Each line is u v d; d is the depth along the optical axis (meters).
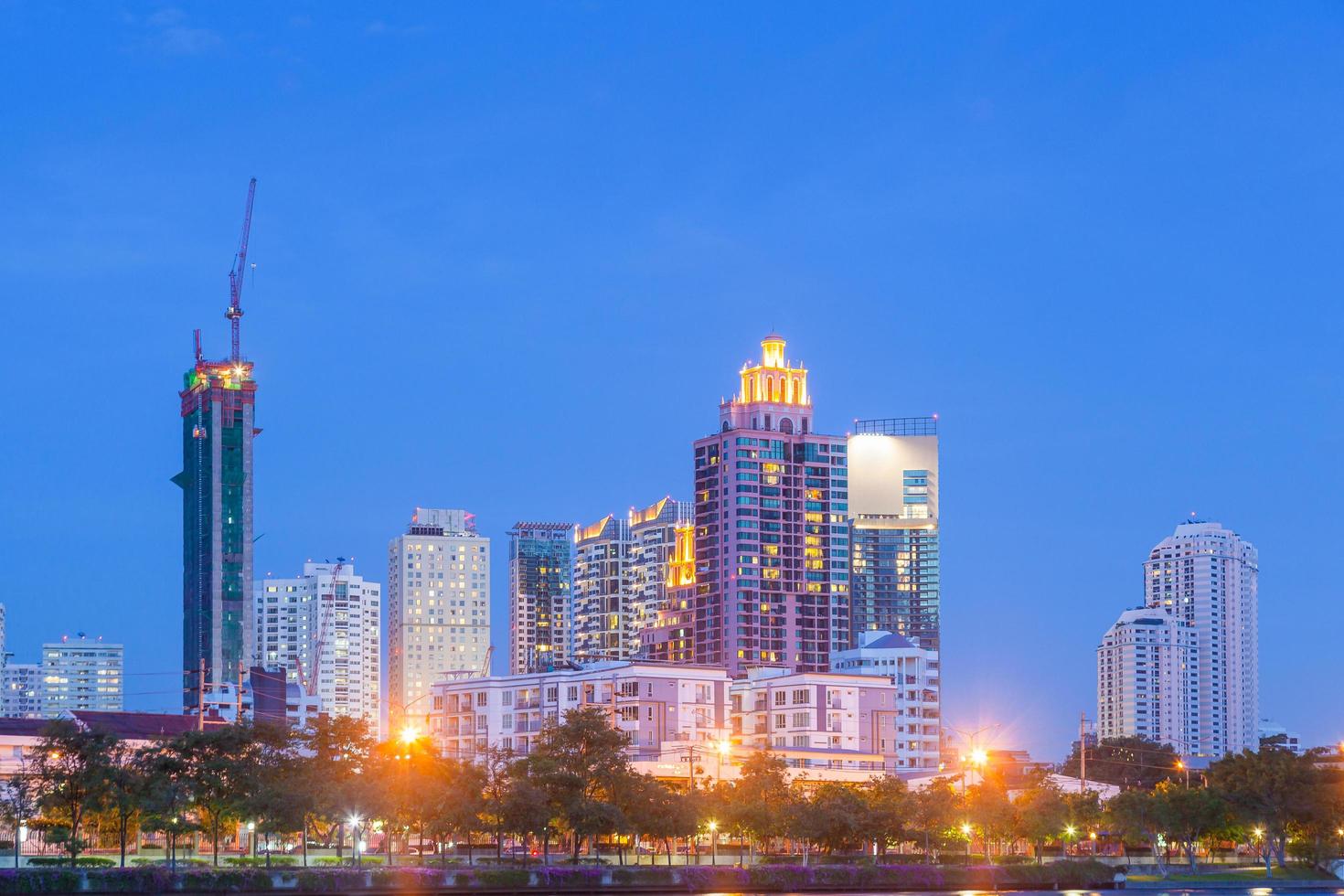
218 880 189.12
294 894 192.38
